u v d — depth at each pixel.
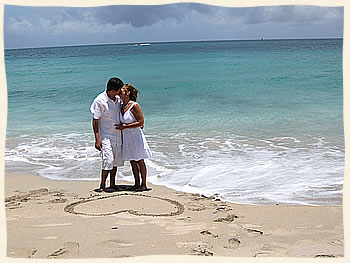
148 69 20.70
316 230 4.35
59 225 4.47
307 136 8.59
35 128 10.03
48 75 19.62
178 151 7.87
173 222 4.57
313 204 5.23
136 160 5.92
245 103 12.03
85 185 6.21
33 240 4.05
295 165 6.87
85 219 4.67
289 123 9.66
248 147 7.98
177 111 11.42
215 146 8.12
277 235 4.21
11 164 7.33
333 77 15.22
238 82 15.44
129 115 5.91
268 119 10.12
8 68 22.64
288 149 7.77
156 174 6.67
